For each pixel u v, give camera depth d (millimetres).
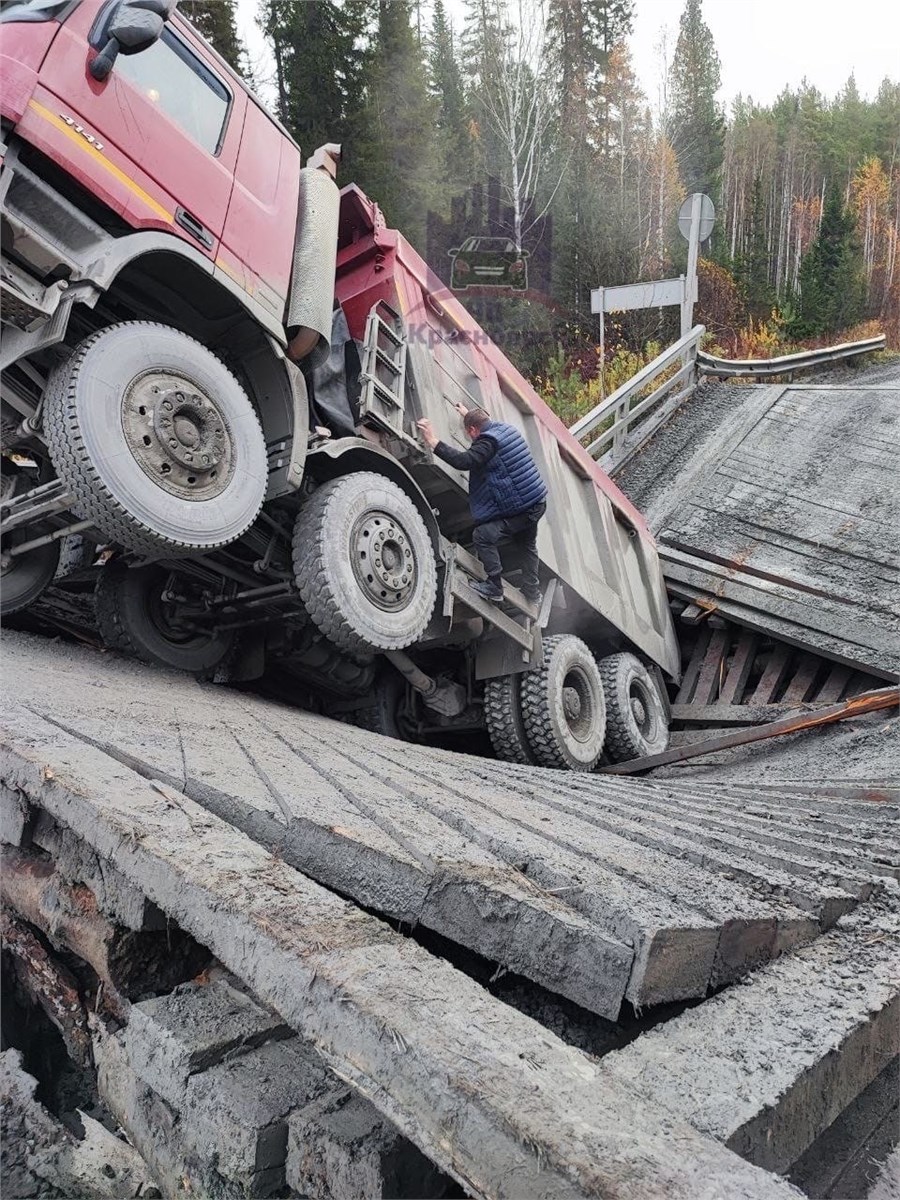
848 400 12953
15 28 3123
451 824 2289
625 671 7629
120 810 1882
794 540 9891
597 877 1920
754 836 3100
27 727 2426
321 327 4375
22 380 3516
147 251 3449
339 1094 1505
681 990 1688
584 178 20328
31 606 4883
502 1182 1058
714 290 24141
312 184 4711
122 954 1905
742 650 9461
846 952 2148
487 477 5406
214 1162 1482
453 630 5648
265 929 1496
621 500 8312
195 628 4953
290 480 4156
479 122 18781
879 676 8039
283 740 3438
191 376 3619
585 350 18844
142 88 3588
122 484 3281
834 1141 1823
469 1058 1215
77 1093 2055
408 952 1511
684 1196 1013
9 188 3049
